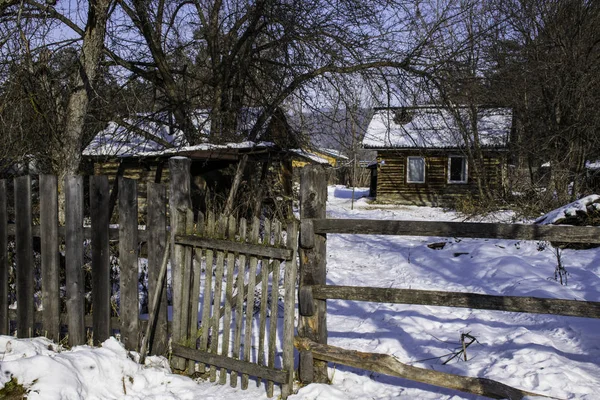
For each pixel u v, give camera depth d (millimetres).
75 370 3740
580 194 14250
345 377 4102
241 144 12180
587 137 14930
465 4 15320
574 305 3330
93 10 8414
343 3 13141
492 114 19750
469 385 3434
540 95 16875
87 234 4543
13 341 4305
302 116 14852
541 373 3781
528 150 17094
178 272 4352
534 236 3387
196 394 3949
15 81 8055
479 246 9438
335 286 3842
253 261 3990
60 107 8703
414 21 13094
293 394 3852
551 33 16531
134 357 4289
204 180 13586
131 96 13047
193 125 15023
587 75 15031
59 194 7957
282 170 16062
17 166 8750
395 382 4066
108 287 4457
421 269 8703
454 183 25828
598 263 7551
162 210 4410
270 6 14039
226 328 4105
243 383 4031
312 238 3861
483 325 5379
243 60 15398
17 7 8844
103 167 15016
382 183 26969
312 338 3967
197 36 15734
